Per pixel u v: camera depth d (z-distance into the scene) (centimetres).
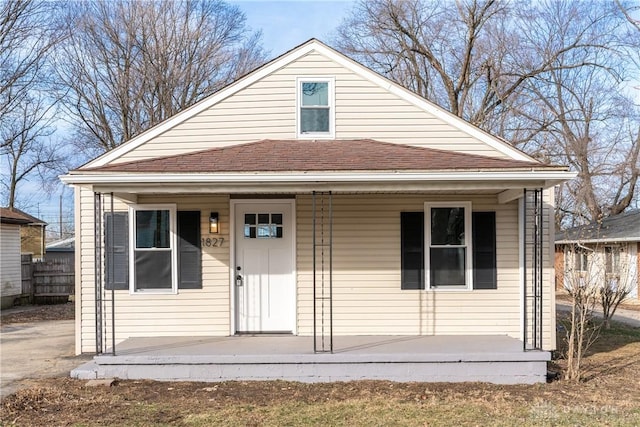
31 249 2948
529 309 876
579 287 870
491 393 674
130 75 2444
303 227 895
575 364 802
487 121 2355
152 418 573
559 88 2302
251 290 898
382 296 890
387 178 731
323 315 888
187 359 728
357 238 894
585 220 2311
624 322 1466
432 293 889
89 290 889
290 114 927
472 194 892
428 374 733
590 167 2367
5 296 1720
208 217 891
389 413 588
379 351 748
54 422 561
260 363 729
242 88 927
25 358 884
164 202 889
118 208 885
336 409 604
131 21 2427
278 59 930
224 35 2641
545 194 886
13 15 1875
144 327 882
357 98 928
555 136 2314
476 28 2311
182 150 917
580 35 2202
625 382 741
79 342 888
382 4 2452
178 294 886
